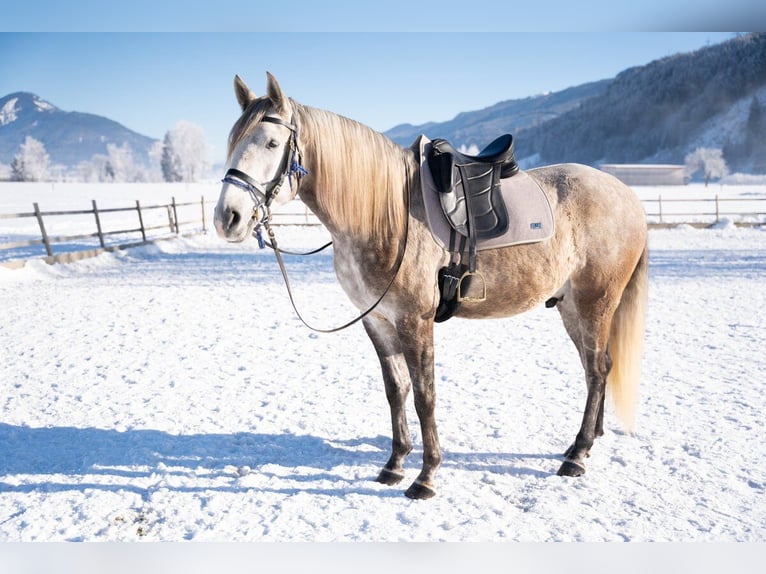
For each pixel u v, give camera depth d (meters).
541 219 2.99
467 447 3.51
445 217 2.82
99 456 3.42
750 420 3.76
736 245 14.48
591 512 2.76
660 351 5.54
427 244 2.82
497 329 6.71
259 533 2.64
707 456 3.28
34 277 10.27
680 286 9.09
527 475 3.15
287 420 3.97
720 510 2.74
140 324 6.89
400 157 2.89
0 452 3.49
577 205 3.15
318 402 4.30
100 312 7.56
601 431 3.59
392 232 2.79
